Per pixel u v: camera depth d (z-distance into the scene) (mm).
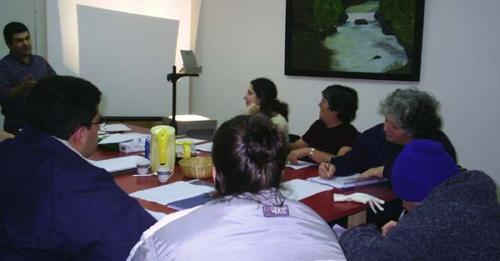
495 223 971
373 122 3689
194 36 5141
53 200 1083
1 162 1169
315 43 3984
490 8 2984
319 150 2738
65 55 4203
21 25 3396
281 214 882
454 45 3184
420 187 1102
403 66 3445
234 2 4738
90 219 1094
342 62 3814
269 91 2830
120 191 1191
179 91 4988
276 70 4398
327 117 2771
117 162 2236
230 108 4910
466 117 3162
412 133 1904
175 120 3299
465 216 967
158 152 2121
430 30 3305
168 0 4863
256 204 885
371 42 3613
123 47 4539
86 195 1108
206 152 2635
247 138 923
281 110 2861
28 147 1183
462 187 1013
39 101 1214
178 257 812
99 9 4359
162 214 1536
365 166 2332
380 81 3613
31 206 1085
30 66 3496
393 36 3475
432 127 1902
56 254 1104
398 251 980
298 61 4133
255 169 923
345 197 1811
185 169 2064
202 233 835
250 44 4625
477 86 3088
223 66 4941
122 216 1129
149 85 4762
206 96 5184
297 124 4258
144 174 2104
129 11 4570
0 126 3756
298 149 2670
